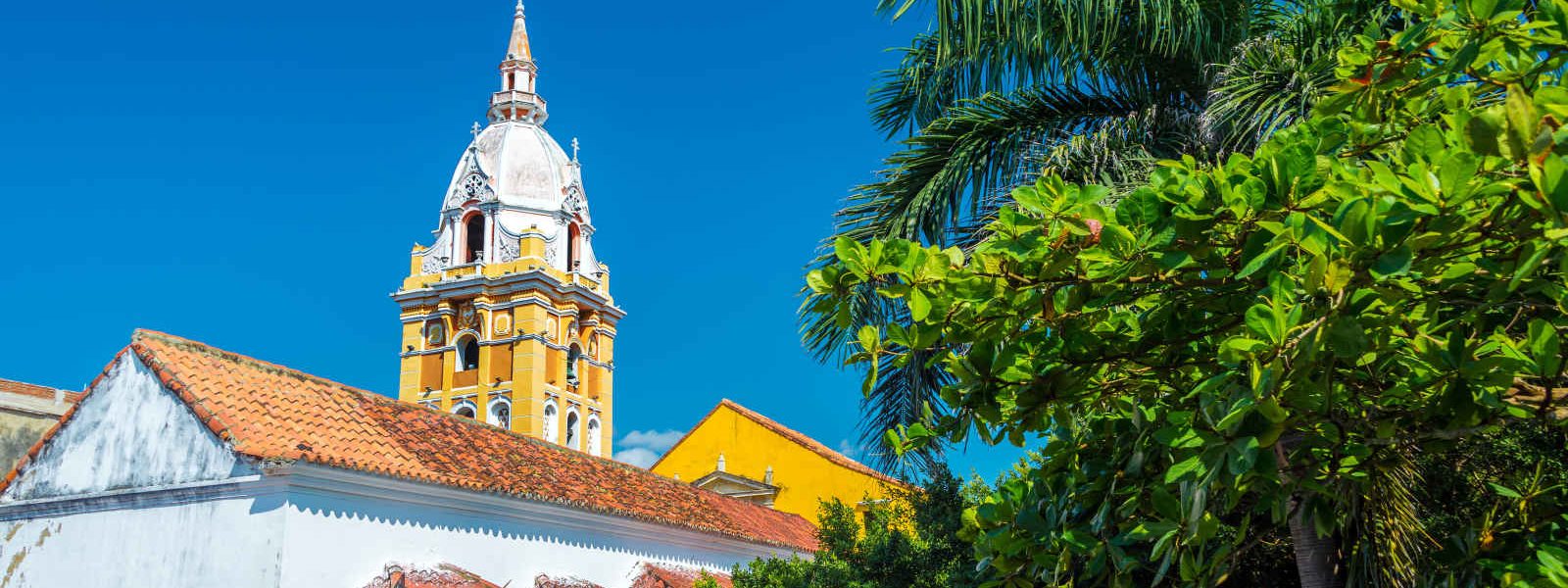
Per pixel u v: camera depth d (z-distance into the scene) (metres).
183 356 16.12
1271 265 3.91
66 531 15.51
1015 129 11.30
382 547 15.12
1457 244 3.74
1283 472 5.08
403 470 15.55
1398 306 4.00
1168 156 10.58
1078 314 4.71
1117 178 10.20
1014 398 5.17
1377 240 3.56
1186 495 4.88
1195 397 5.13
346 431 16.33
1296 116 8.91
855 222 11.36
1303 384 4.17
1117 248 4.23
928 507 14.87
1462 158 3.40
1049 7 10.68
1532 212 3.61
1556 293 3.78
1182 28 10.80
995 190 11.09
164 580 14.45
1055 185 4.39
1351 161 4.98
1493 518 5.62
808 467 37.59
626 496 21.22
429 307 48.97
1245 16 10.85
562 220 51.31
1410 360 4.38
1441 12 4.34
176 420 15.08
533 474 18.94
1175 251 4.20
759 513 28.92
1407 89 4.82
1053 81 11.21
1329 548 6.51
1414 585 5.60
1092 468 6.23
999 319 4.76
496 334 47.25
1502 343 4.18
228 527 14.24
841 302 5.09
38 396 21.91
